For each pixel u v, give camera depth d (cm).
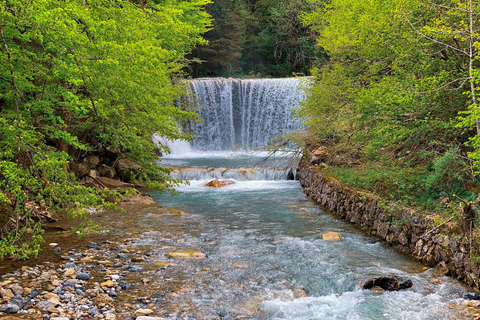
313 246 764
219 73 4041
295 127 2545
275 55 4044
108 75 582
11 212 767
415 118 744
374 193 887
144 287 558
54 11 443
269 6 4031
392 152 877
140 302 508
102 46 515
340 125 1199
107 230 885
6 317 443
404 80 789
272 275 616
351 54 1092
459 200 620
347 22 1070
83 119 976
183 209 1130
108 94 664
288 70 4056
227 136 2762
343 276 607
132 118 754
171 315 472
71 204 589
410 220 706
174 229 903
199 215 1054
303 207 1151
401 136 749
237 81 2767
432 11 760
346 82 1080
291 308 499
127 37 571
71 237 816
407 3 762
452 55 767
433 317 470
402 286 557
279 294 546
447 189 717
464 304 498
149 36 682
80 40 511
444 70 732
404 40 806
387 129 760
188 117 870
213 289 559
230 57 3928
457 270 577
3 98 630
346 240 805
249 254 721
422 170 791
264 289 562
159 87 767
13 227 740
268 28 4116
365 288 564
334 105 1166
